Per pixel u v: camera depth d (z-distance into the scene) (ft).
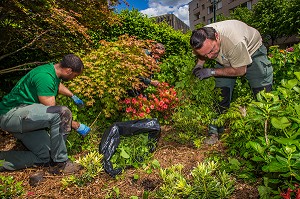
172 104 13.10
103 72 11.42
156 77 16.52
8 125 8.74
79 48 17.74
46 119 8.46
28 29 16.38
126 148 9.30
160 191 7.16
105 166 8.70
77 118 11.78
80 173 8.95
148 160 9.34
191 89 12.09
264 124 6.09
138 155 9.40
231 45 8.59
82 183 8.23
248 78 10.40
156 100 12.75
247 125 7.38
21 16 14.89
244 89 13.60
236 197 6.86
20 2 13.65
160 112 13.53
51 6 13.20
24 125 8.60
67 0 15.19
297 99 6.37
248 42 9.12
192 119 11.03
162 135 11.83
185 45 27.63
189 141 10.84
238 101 10.21
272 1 75.15
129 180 8.41
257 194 6.86
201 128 11.09
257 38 9.55
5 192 7.73
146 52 13.74
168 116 13.32
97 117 11.79
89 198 7.67
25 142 9.20
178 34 28.22
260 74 9.93
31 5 13.42
